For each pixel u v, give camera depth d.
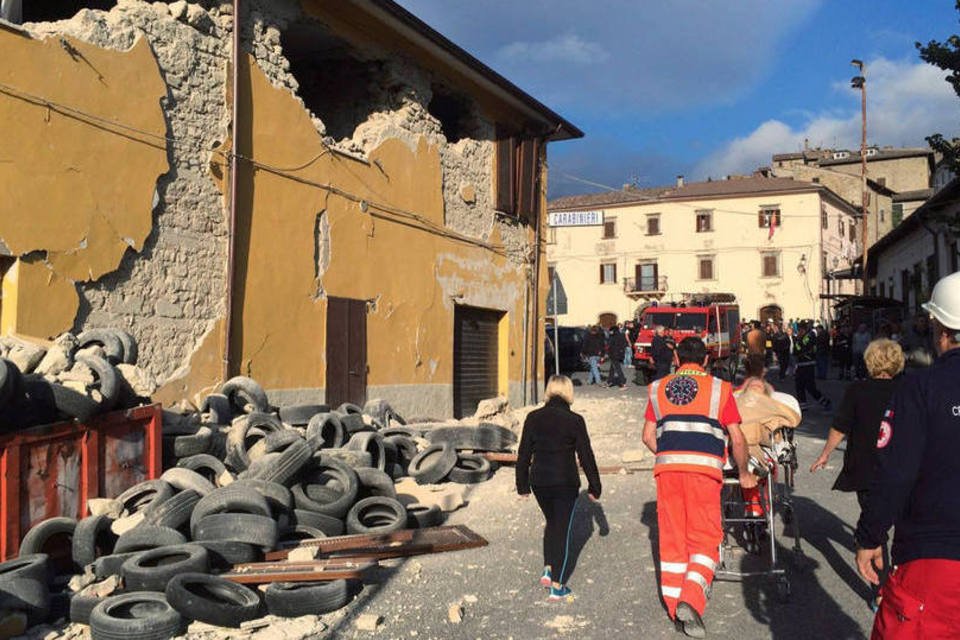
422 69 16.25
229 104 11.23
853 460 5.72
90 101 9.22
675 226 60.09
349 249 13.77
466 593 6.30
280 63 12.36
